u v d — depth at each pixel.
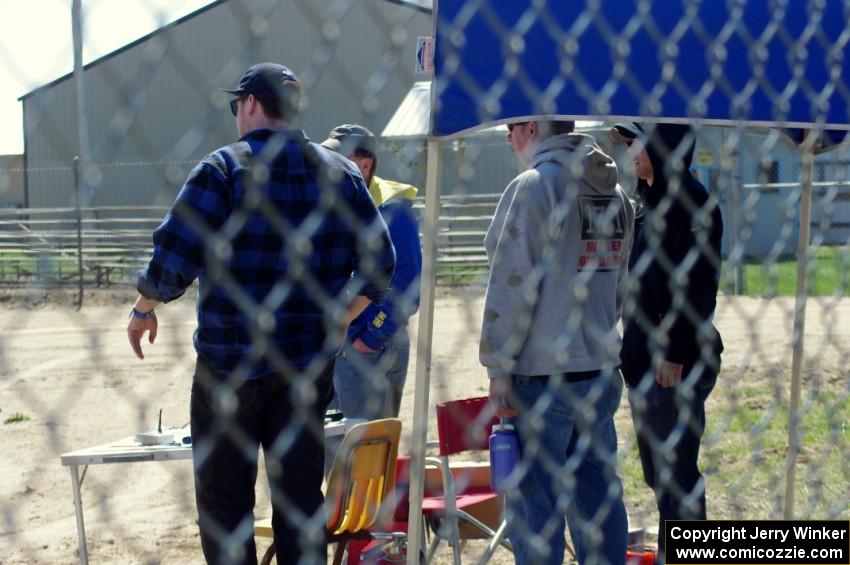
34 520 7.41
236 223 3.73
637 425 5.40
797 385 4.88
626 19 3.58
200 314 3.92
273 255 3.81
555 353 4.43
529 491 4.52
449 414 5.10
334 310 4.12
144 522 7.34
